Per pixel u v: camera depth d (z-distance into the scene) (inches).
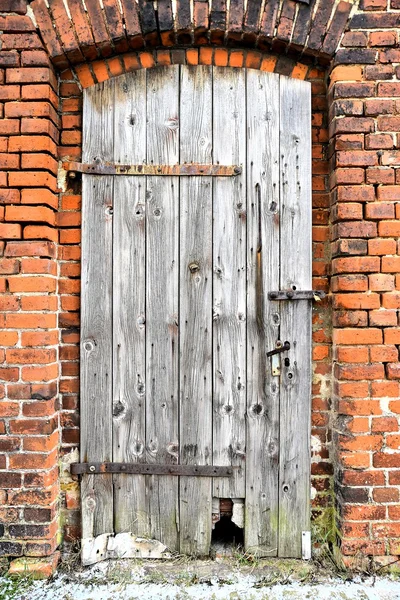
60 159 85.1
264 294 83.7
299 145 83.7
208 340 83.7
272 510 83.4
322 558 82.1
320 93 85.6
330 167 84.0
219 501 85.0
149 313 84.0
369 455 78.0
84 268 84.0
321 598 72.6
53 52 79.1
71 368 84.8
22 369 78.2
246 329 83.7
